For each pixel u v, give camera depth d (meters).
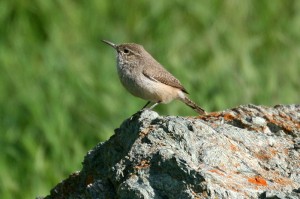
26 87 22.16
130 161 10.24
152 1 25.47
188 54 23.81
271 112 12.12
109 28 25.09
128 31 25.05
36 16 25.27
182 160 9.73
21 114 21.36
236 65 22.80
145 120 10.97
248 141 10.91
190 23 25.19
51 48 23.88
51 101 21.23
